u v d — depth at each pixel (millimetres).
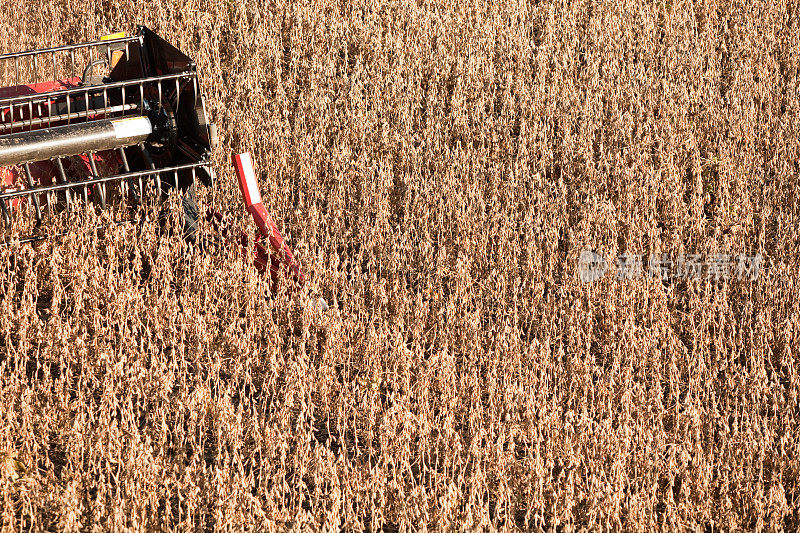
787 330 12055
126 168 12672
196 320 11211
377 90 18047
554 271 13875
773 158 16828
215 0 21078
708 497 9688
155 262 12844
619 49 20594
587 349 11805
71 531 8406
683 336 12867
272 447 9625
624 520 9516
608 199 15664
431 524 9195
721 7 23266
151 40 13117
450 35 20562
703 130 18000
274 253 12523
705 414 10859
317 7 21234
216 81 17922
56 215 12922
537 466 9484
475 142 17188
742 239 14438
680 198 15188
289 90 18359
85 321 11609
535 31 22250
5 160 11555
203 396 10039
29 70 18594
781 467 10102
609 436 10078
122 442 9672
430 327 12562
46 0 21812
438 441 9914
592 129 17219
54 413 9977
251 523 8758
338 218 14352
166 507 8781
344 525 8977
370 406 10312
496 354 11297
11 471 9000
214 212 13234
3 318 11219
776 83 19750
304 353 11242
